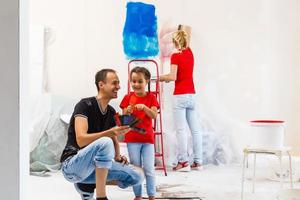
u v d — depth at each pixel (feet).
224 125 17.30
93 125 8.36
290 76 17.06
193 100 15.30
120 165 8.69
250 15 17.30
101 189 8.01
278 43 17.15
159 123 15.83
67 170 8.24
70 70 17.79
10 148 5.13
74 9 17.74
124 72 17.37
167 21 17.34
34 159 14.61
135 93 9.87
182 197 10.36
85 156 7.91
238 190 11.31
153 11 17.02
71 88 17.78
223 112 17.37
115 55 17.51
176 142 15.55
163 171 14.89
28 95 5.42
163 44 17.24
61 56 17.78
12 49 5.10
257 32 17.26
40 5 17.74
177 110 15.12
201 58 17.48
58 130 14.88
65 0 17.72
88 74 17.74
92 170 8.16
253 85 17.31
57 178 13.30
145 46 16.88
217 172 14.64
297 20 16.96
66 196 10.64
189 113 15.48
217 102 17.40
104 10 17.61
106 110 8.58
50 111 15.31
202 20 17.47
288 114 17.06
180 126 15.10
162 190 11.25
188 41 16.88
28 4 5.38
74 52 17.75
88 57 17.72
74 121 8.30
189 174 14.17
